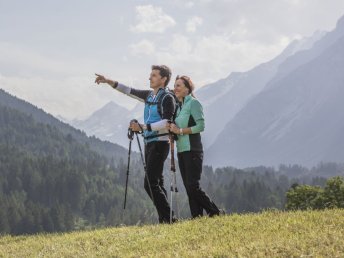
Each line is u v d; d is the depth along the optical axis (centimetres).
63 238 1115
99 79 1191
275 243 765
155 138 1129
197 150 1134
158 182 1161
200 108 1125
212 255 742
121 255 835
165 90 1138
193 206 1156
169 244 879
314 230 839
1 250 1037
